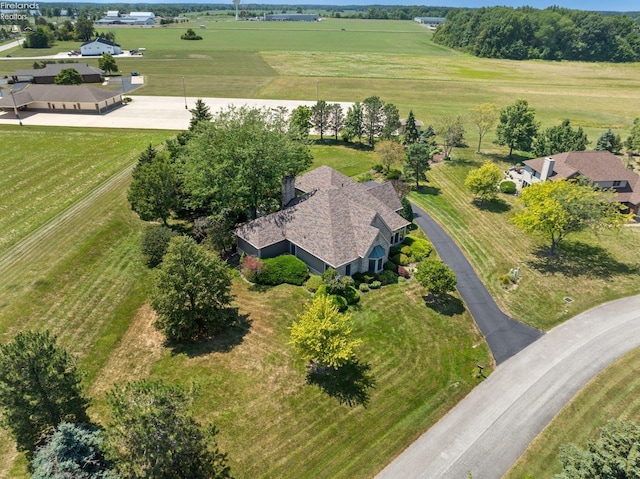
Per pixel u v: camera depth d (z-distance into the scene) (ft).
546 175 207.51
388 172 244.01
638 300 144.46
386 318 134.92
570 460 74.95
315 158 273.95
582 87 502.38
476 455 94.02
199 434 80.79
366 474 89.92
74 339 124.36
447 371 116.16
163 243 158.51
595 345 124.77
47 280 147.33
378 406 105.19
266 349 121.80
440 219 199.31
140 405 73.67
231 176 170.40
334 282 139.64
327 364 114.01
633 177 206.80
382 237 152.05
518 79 544.62
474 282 154.10
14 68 532.32
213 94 433.89
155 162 175.63
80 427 83.51
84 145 283.79
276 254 161.79
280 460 91.86
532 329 132.05
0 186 221.25
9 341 121.08
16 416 80.59
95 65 570.87
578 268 163.02
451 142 274.16
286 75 532.32
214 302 123.85
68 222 185.47
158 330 129.39
